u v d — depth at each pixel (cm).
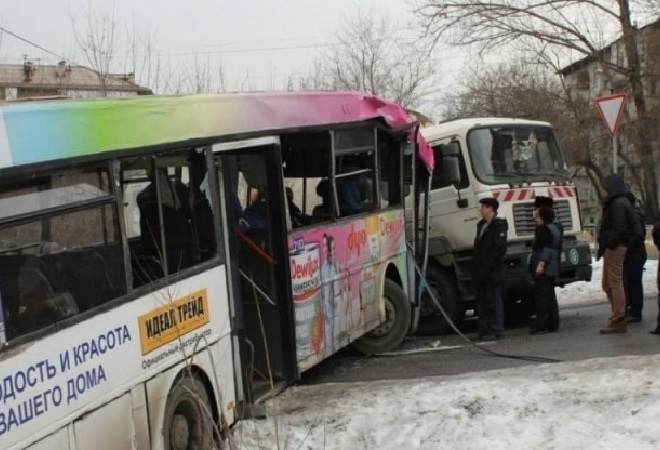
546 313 1134
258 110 755
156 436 548
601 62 2820
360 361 1030
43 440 431
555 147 1307
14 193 433
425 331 1247
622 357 840
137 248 550
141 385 534
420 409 696
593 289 1570
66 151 475
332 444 644
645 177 3080
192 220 634
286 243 784
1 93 2183
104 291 506
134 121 557
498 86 4600
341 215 929
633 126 3178
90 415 475
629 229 1057
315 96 878
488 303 1113
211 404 639
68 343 460
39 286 444
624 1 2755
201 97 662
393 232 1076
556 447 576
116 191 528
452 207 1209
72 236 479
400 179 1109
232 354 680
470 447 601
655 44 3036
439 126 1259
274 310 786
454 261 1209
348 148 949
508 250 1180
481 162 1195
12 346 414
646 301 1367
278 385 778
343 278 915
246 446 638
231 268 689
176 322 586
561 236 1139
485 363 938
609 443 568
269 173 781
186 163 632
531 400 682
